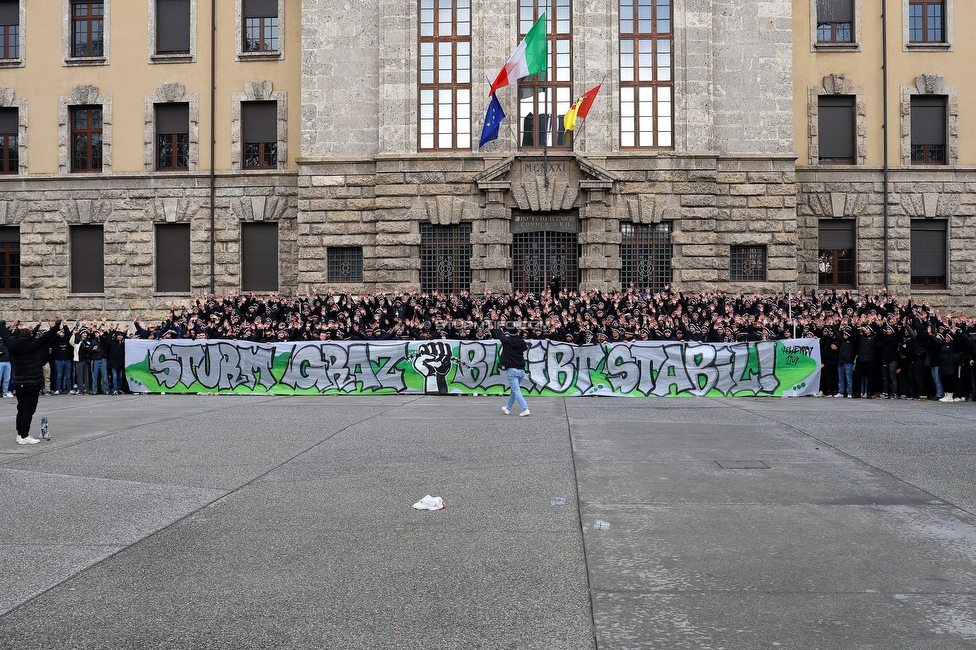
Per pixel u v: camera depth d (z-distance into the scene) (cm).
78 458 1146
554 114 2941
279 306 2584
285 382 2266
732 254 2981
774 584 612
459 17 2973
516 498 889
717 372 2156
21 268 3347
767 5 2959
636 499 884
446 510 838
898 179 3148
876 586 607
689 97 2909
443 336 2302
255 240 3272
